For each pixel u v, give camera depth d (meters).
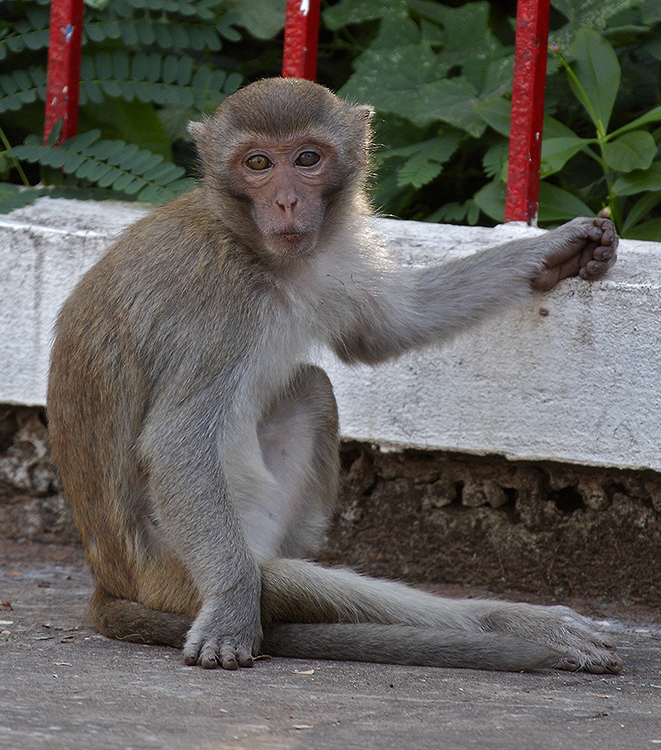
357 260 9.10
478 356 9.85
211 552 7.85
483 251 9.71
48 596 9.99
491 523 10.37
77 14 11.58
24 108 13.18
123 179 11.21
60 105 11.63
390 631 7.71
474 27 12.97
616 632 9.30
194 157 12.66
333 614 8.04
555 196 11.42
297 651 7.80
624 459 9.43
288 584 7.93
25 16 12.66
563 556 10.11
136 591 8.68
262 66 14.23
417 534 10.61
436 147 12.09
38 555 11.44
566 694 6.66
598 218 9.45
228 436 8.30
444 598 8.45
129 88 12.01
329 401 9.37
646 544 9.79
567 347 9.55
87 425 8.69
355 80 12.63
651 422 9.31
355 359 9.76
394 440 10.20
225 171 8.38
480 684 6.90
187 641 7.56
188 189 10.38
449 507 10.52
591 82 11.47
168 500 8.00
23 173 12.62
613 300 9.37
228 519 7.94
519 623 8.04
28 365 11.01
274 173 8.27
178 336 8.19
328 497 9.45
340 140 8.55
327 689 6.55
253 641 7.70
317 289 8.84
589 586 10.03
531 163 10.48
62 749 4.76
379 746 5.11
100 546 8.85
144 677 6.71
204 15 11.85
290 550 9.44
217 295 8.28
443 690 6.64
